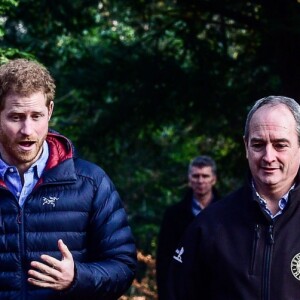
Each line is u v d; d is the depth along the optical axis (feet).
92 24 45.01
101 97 46.85
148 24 49.52
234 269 16.49
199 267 17.10
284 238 16.40
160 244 31.27
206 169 31.17
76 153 17.26
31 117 15.83
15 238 16.33
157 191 70.08
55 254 16.43
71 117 52.19
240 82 45.80
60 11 42.11
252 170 16.60
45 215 16.48
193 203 31.50
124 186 67.72
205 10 42.27
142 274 50.60
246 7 41.63
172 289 17.34
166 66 44.68
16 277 16.24
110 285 16.40
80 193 16.74
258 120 16.33
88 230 16.88
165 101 45.75
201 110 45.91
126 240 17.07
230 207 17.01
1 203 16.40
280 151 16.26
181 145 63.46
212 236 16.84
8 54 27.78
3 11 27.84
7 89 15.69
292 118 16.29
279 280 16.22
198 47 45.03
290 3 36.86
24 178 16.67
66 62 47.16
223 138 50.11
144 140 49.73
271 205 16.70
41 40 43.65
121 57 45.62
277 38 37.96
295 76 38.99
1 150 16.70
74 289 15.78
